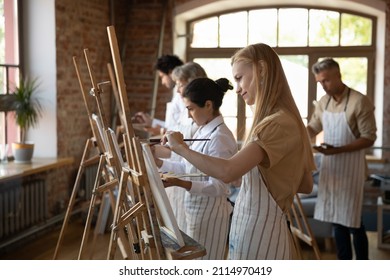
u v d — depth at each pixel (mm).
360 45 6980
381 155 6727
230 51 7266
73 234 5516
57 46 5613
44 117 5668
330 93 4023
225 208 2807
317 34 7074
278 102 2021
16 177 4656
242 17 7215
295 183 2053
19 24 5516
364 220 5820
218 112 2750
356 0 6613
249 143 1952
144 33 7070
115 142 2648
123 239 3816
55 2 5543
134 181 2160
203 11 7160
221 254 2799
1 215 4770
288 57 7156
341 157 4078
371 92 7004
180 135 2014
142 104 7133
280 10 7121
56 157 5684
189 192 2633
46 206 5473
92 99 6516
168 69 4469
